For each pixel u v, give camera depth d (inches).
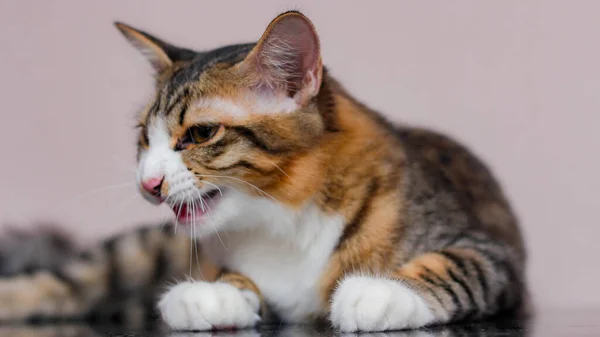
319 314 37.2
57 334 35.8
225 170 35.8
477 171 43.2
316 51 35.9
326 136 36.5
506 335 32.5
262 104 36.1
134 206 46.6
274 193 36.1
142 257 42.9
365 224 36.5
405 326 33.8
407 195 37.2
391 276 35.3
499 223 41.9
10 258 43.3
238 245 37.6
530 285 46.9
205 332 34.5
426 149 42.3
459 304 35.3
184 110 36.2
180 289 35.5
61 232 44.8
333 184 36.5
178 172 35.7
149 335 34.0
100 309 42.6
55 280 42.0
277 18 35.7
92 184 52.1
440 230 37.4
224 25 52.0
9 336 35.5
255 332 34.4
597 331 33.6
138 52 40.6
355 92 51.1
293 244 37.0
